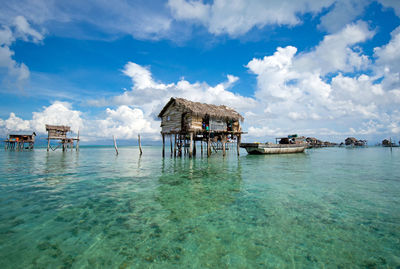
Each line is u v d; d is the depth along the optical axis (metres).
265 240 4.16
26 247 3.81
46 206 6.11
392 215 5.52
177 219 5.23
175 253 3.68
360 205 6.36
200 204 6.46
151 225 4.85
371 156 30.64
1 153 33.31
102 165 16.89
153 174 12.25
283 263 3.40
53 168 14.72
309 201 6.77
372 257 3.59
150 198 7.10
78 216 5.35
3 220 5.03
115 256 3.56
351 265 3.35
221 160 21.17
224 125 22.66
